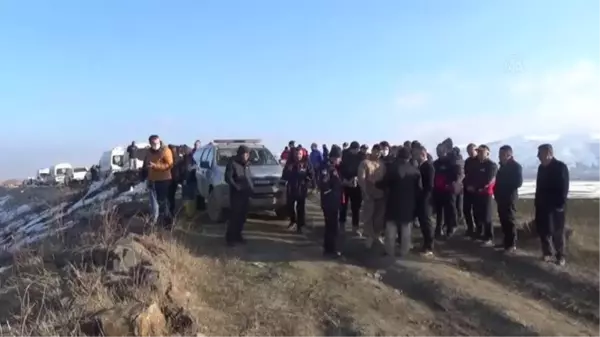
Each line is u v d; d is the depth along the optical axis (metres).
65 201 20.83
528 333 7.68
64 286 8.02
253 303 8.30
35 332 6.80
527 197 17.00
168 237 10.46
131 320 6.73
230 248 10.93
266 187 13.27
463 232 12.20
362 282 9.34
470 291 8.95
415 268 9.88
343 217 12.76
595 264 10.34
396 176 10.48
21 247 10.73
